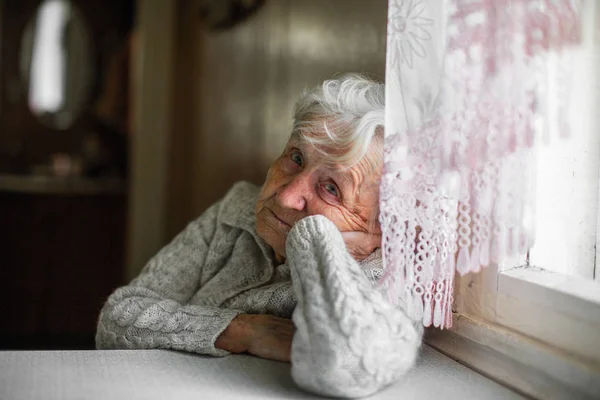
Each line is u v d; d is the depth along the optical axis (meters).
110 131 4.82
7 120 4.67
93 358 1.02
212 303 1.24
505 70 0.83
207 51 3.36
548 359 0.91
